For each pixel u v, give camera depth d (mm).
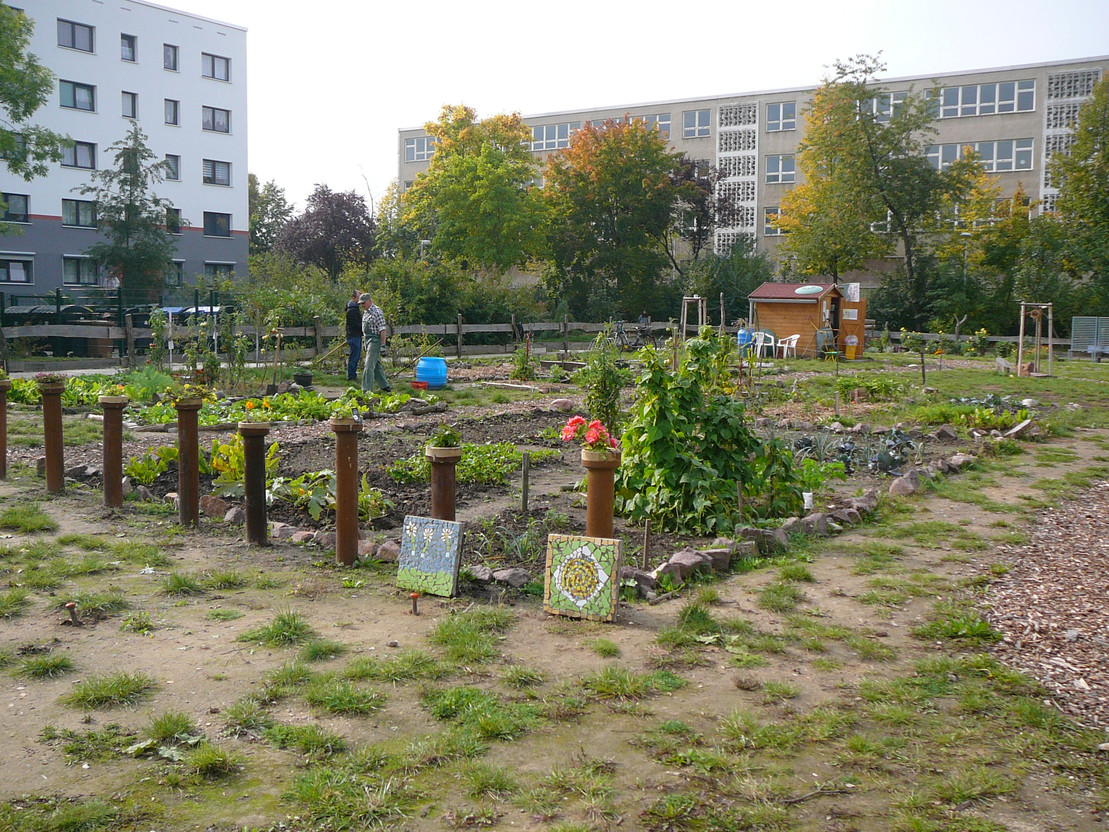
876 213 44344
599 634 4957
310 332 22953
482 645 4660
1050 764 3564
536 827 3117
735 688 4273
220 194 51438
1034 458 11141
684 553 6113
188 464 7078
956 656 4672
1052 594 5695
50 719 3844
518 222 46500
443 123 52125
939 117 56250
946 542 7047
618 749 3664
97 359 22078
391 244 56000
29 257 43906
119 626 4953
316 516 7293
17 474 9133
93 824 3072
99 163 46094
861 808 3254
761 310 31875
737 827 3129
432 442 6273
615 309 47719
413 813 3195
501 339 32375
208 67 50562
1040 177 54219
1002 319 42594
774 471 7711
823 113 45719
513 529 7039
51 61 43812
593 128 50375
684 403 7320
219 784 3361
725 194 54969
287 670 4277
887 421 14398
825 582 5977
